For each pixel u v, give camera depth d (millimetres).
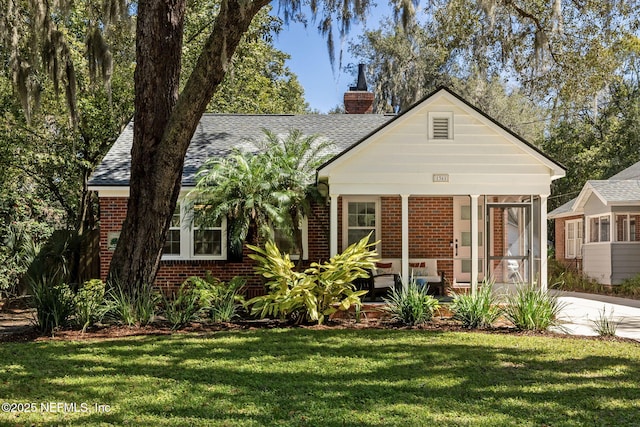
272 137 14141
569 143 32938
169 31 11203
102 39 12297
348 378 6656
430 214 16062
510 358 7758
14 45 12703
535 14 14320
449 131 13078
